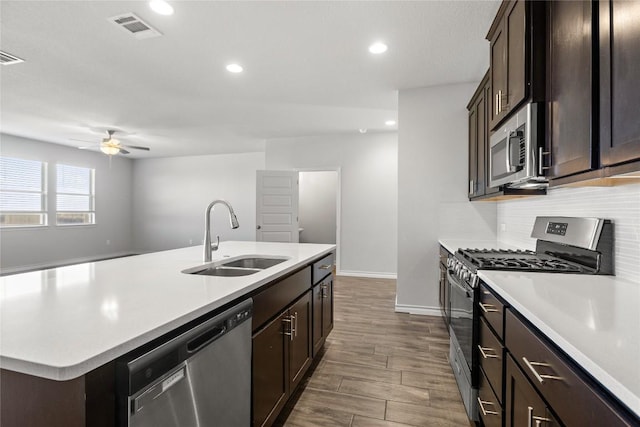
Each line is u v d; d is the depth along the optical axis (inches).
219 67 124.0
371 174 233.6
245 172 311.4
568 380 31.3
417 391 83.4
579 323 35.7
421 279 145.4
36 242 256.4
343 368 95.3
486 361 61.6
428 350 107.5
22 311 39.3
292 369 74.5
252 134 237.3
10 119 195.2
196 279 57.5
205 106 171.3
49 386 29.3
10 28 96.4
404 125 146.5
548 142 57.4
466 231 139.6
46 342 30.3
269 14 90.1
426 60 118.4
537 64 59.8
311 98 159.0
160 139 254.2
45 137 245.8
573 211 75.6
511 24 70.1
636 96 35.5
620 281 56.3
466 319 74.4
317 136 243.1
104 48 108.7
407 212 146.2
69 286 52.2
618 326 34.9
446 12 89.6
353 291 189.2
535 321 38.2
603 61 41.6
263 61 119.1
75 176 288.0
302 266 83.3
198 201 326.0
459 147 140.3
